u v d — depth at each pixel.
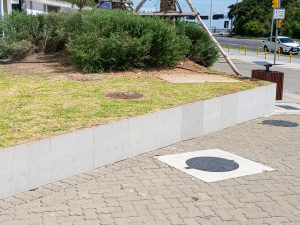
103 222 4.61
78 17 14.82
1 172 5.02
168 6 15.23
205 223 4.66
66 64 13.43
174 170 6.33
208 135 8.55
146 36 12.44
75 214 4.78
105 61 12.07
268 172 6.39
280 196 5.47
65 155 5.77
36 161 5.41
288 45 40.97
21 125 6.42
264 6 90.38
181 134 7.93
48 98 8.49
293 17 76.81
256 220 4.77
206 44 15.66
